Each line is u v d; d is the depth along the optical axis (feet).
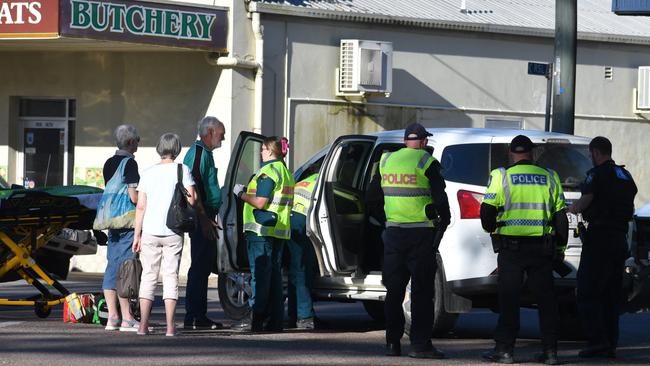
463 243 99.09
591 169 95.61
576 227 100.27
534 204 89.04
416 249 90.63
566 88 159.12
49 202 109.29
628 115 226.79
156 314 121.90
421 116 197.98
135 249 99.40
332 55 186.50
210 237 103.65
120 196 102.06
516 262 89.25
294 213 111.24
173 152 100.01
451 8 208.23
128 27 158.81
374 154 109.40
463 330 115.44
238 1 172.35
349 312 131.95
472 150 100.99
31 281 113.50
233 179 111.34
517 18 213.87
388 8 195.31
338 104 187.32
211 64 173.06
